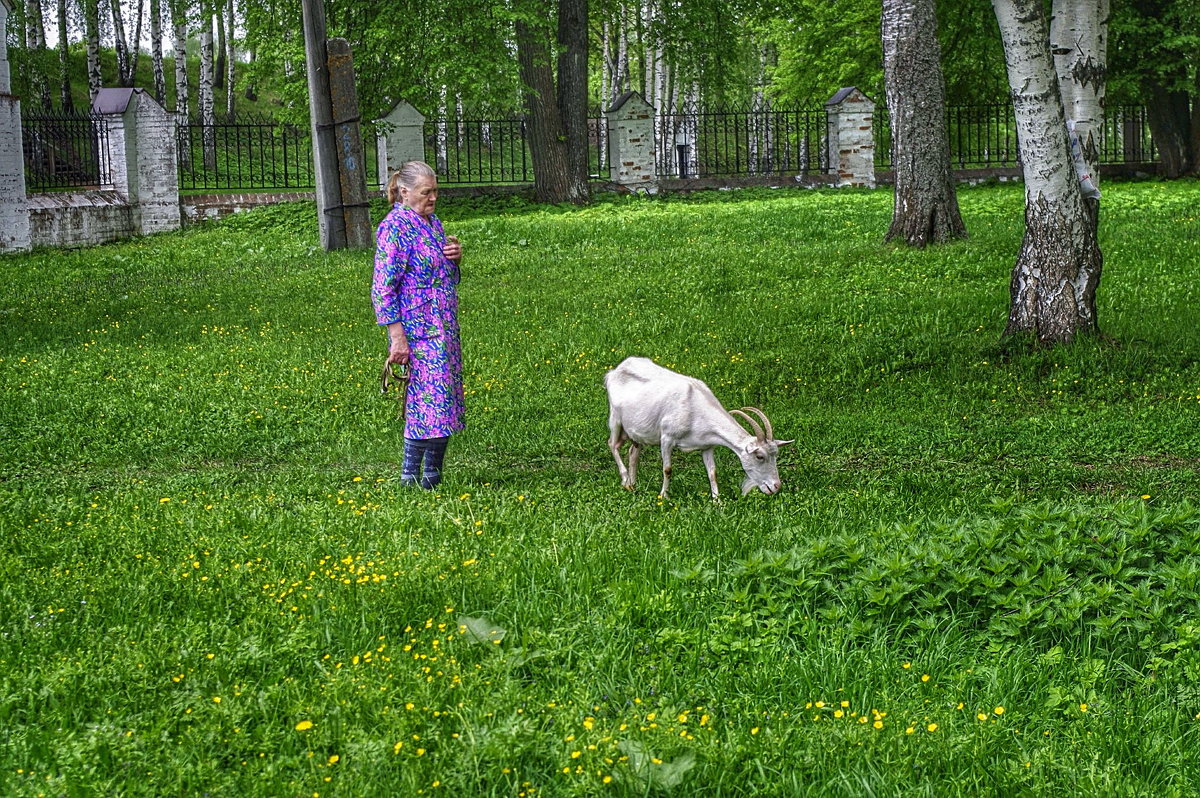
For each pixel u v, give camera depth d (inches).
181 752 153.6
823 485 301.1
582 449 350.6
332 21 990.4
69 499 289.9
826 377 434.0
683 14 1168.2
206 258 826.2
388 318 285.4
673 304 566.3
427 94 1010.7
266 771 147.9
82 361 478.9
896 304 537.6
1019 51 422.0
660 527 253.1
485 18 942.4
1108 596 195.2
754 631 195.5
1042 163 430.6
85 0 1435.8
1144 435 344.5
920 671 183.0
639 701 167.8
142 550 236.5
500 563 222.8
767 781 149.6
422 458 299.3
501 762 150.3
